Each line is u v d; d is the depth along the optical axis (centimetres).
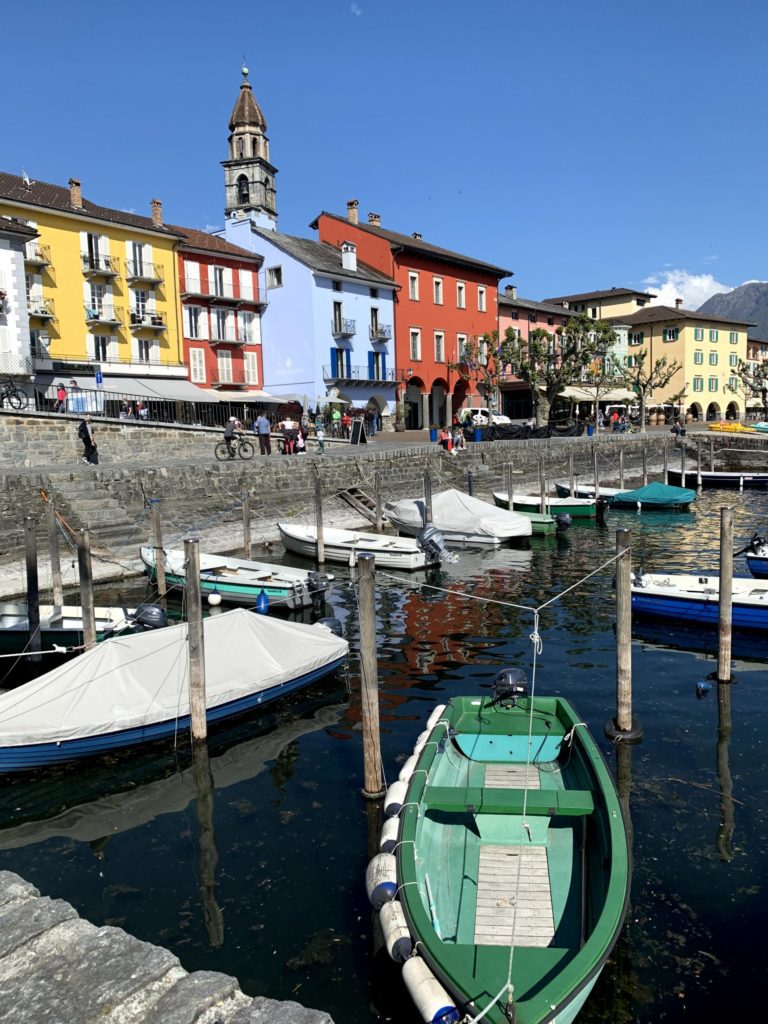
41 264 4238
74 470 2667
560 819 849
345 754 1154
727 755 1123
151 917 789
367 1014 652
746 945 726
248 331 5353
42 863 898
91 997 487
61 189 4862
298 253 5281
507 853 795
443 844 810
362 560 989
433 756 922
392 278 5869
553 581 2306
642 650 1609
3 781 1095
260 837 936
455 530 2866
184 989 492
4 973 514
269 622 1382
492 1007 532
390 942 626
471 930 684
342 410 5159
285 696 1366
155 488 2755
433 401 6469
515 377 7062
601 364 6406
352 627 1841
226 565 2145
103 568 2248
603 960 584
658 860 862
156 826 972
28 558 1477
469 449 4366
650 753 1131
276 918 780
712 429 6838
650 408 8250
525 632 1758
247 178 5675
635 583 1891
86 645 1445
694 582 1883
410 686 1431
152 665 1219
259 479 3111
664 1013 649
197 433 3719
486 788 832
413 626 1828
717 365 9088
